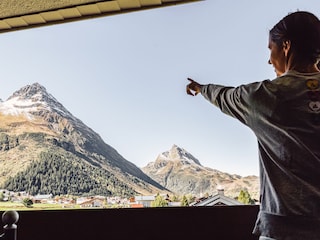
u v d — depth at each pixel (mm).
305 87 807
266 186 807
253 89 849
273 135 787
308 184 732
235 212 1192
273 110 792
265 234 777
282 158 770
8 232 903
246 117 856
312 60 879
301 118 769
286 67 908
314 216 718
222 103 944
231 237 1181
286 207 747
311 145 747
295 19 902
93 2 1385
